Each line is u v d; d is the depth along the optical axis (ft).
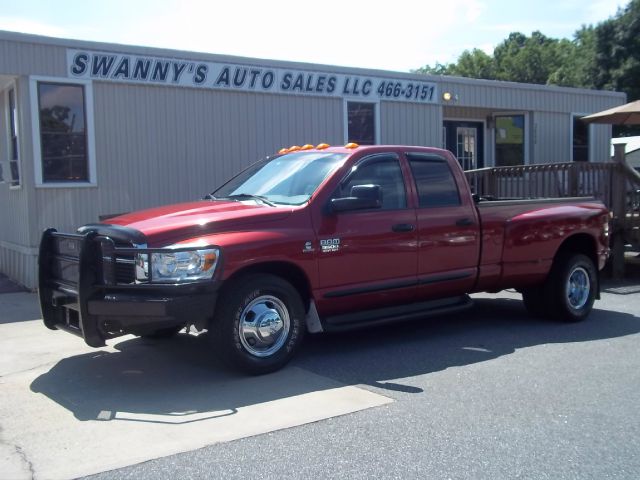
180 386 18.28
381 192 21.56
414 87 45.70
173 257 17.39
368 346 22.63
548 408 16.48
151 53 35.19
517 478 12.76
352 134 43.19
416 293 22.34
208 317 17.87
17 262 35.55
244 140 38.75
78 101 33.60
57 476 12.88
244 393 17.60
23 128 32.17
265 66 39.04
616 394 17.54
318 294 19.99
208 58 37.01
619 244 38.01
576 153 56.54
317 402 16.87
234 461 13.46
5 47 31.32
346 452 13.87
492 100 50.24
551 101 54.08
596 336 24.00
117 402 17.03
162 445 14.25
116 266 18.01
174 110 36.35
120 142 34.81
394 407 16.51
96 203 34.32
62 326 19.76
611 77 116.47
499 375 19.19
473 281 23.71
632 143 73.97
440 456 13.69
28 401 17.20
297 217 19.67
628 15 115.14
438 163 23.36
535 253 24.91
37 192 32.65
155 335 23.32
